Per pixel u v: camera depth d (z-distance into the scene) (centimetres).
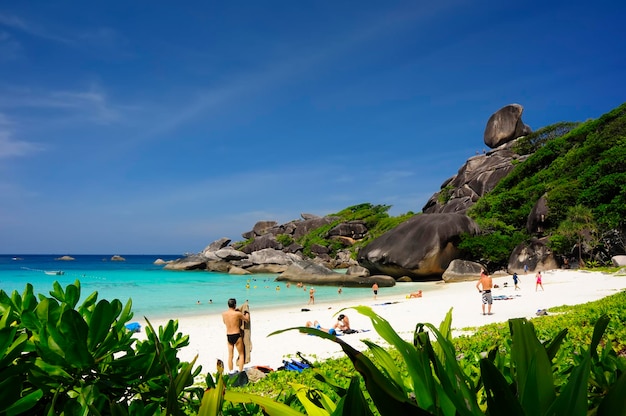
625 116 4994
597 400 137
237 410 158
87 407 112
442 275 4547
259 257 7331
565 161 5144
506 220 5175
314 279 4853
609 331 494
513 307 2072
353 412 84
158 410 126
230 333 1003
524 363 98
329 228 8750
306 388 127
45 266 9500
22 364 110
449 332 145
